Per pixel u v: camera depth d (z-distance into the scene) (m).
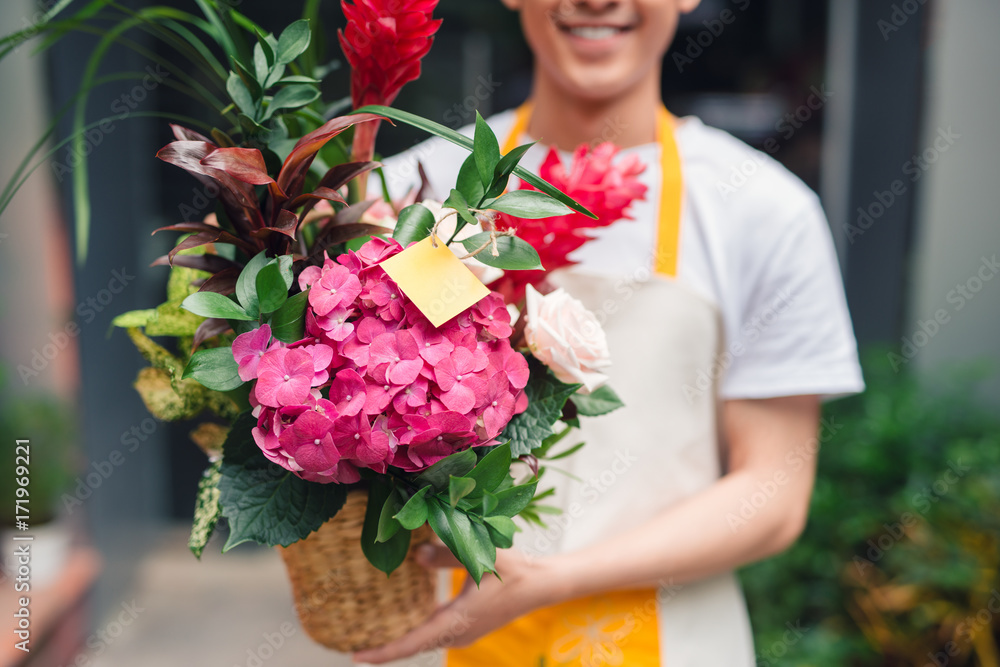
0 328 2.25
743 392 0.95
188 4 2.59
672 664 0.96
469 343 0.58
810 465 0.98
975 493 1.90
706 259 0.96
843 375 0.94
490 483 0.57
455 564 0.75
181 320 0.70
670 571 0.89
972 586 1.78
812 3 2.62
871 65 2.60
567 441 0.95
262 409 0.56
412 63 0.65
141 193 2.67
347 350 0.56
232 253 0.69
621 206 0.68
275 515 0.60
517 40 2.72
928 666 1.82
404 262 0.57
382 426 0.56
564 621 0.97
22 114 2.17
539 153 1.03
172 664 2.34
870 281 2.71
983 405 2.44
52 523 2.24
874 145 2.63
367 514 0.64
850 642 1.86
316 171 0.70
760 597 1.94
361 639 0.80
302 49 0.62
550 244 0.69
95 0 0.69
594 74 0.90
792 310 0.94
